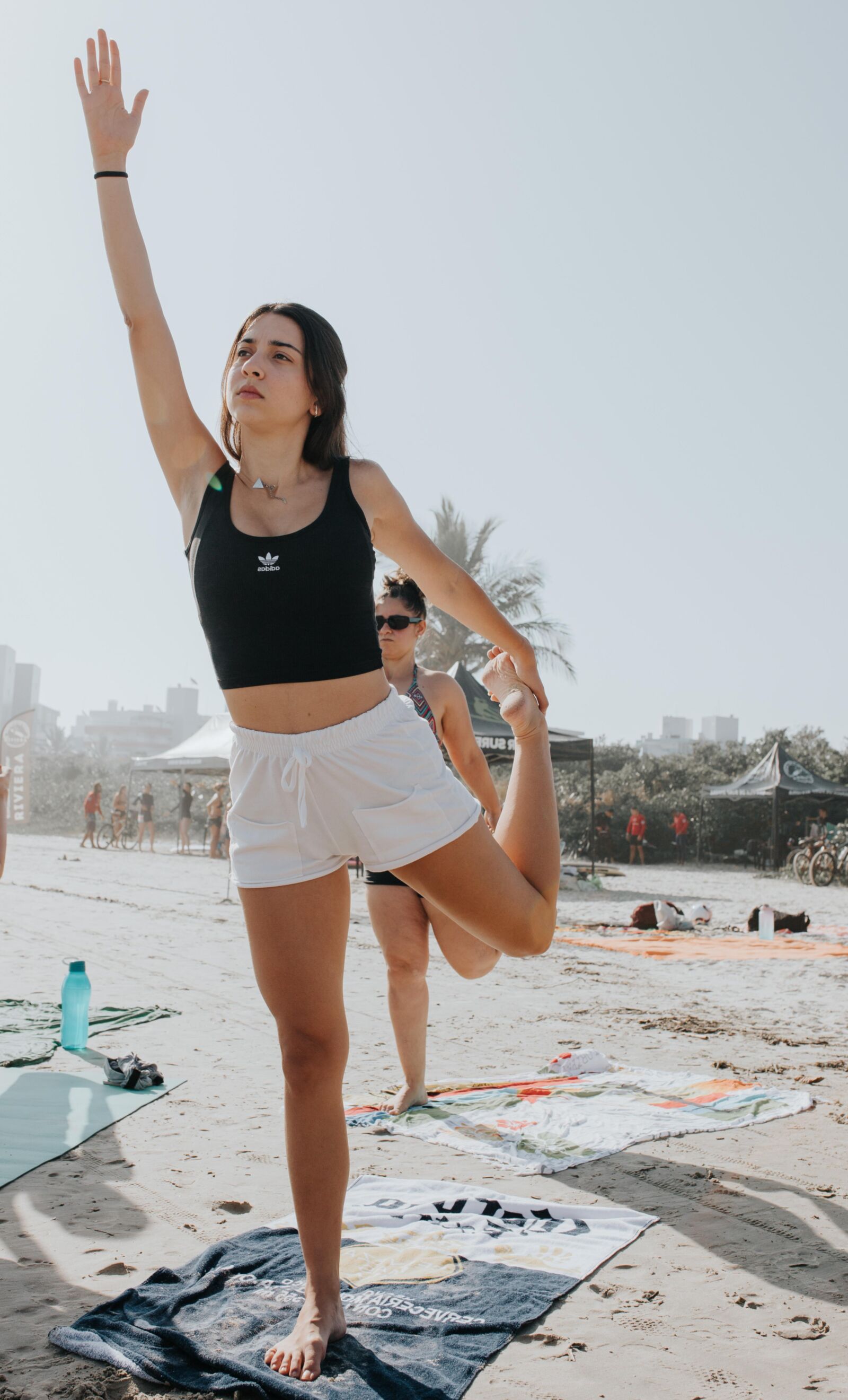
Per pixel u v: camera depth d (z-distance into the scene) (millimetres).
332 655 2027
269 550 2004
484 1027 5656
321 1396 1872
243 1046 4957
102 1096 4023
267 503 2072
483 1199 2930
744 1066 4797
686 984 7574
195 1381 1938
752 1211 2934
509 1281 2430
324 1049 2139
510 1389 1968
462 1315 2248
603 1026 5801
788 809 29781
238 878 2178
